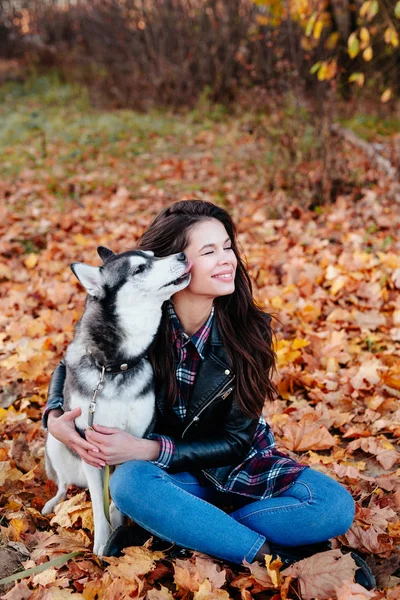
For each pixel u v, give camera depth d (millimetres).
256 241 6906
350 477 3342
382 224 6848
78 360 2984
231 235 3107
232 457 2938
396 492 3205
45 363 4691
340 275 5641
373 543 2834
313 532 2684
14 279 6480
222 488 2955
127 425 2975
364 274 5672
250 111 11711
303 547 2785
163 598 2549
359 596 2383
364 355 4574
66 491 3373
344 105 11086
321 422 3887
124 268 2912
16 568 2826
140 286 2857
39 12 17125
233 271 2957
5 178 9945
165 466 2840
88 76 15484
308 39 10242
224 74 12945
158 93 13523
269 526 2730
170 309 3031
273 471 2898
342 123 10461
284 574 2588
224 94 12961
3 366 4816
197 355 2982
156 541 2926
